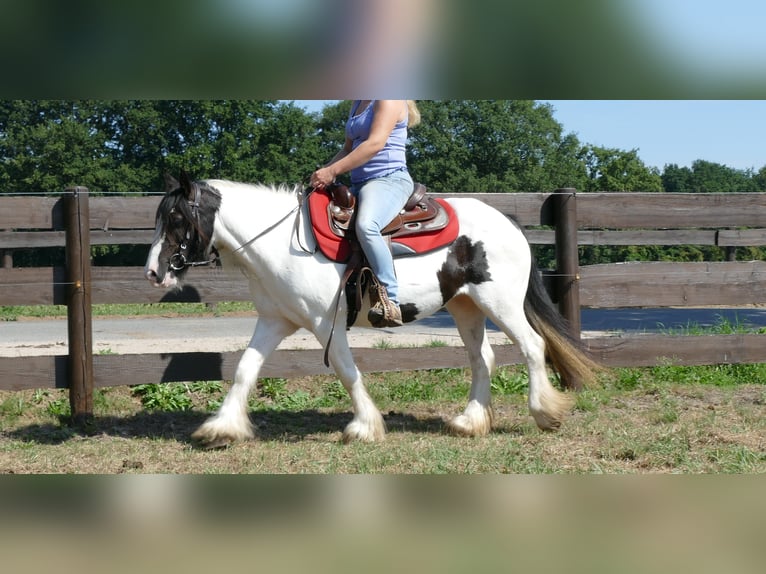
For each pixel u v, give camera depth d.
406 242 5.28
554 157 35.41
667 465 4.75
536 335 5.66
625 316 15.18
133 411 6.62
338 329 5.25
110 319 14.72
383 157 5.28
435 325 12.73
